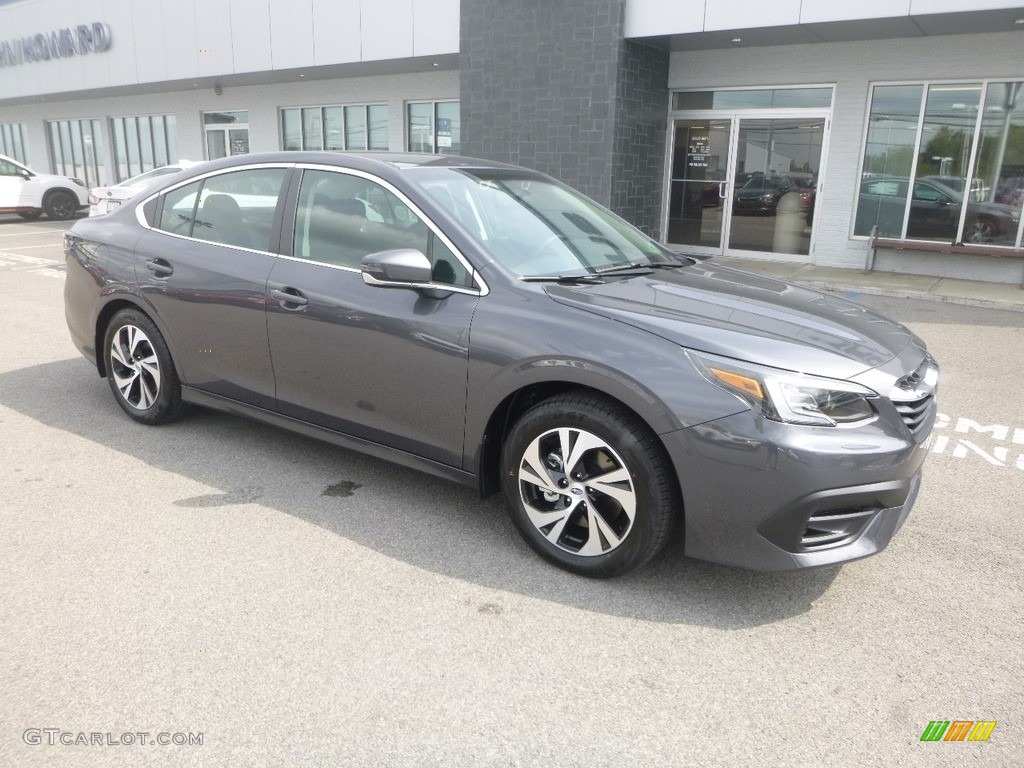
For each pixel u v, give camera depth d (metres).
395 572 3.23
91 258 4.77
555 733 2.37
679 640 2.83
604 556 3.12
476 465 3.40
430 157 4.09
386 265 3.26
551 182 4.40
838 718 2.46
